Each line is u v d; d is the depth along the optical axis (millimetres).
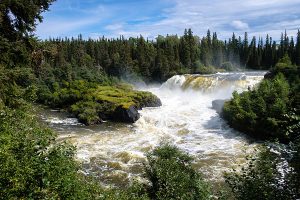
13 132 9609
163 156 21109
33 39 14312
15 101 13562
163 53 94250
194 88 60844
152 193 18469
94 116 43750
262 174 8648
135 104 47719
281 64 46656
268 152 8906
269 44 106438
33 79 15273
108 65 88688
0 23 12906
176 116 44312
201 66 92750
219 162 27172
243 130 35000
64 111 52125
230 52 114500
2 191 7496
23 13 13555
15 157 8516
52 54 15461
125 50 91500
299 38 99188
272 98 35312
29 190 7996
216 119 40969
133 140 34938
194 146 32031
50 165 8828
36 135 9852
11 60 13539
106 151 30875
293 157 8117
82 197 9531
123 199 13891
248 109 35281
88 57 88375
